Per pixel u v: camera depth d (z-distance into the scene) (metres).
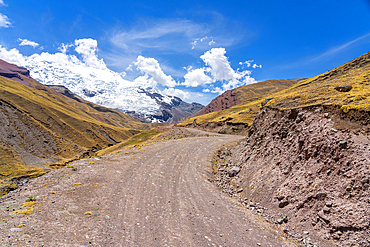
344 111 12.44
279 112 19.00
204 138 41.75
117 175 16.08
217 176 19.67
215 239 8.98
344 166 10.23
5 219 7.55
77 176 14.37
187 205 12.48
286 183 12.80
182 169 20.44
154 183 15.66
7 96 150.25
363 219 8.09
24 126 115.25
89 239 7.29
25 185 12.30
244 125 56.81
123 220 9.44
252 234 9.76
